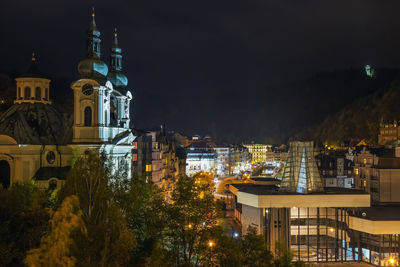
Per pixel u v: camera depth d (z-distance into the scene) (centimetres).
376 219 7800
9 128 7119
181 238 4559
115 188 4800
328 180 14538
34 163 7300
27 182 6091
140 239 4672
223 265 4253
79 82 7319
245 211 8625
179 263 4469
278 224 8088
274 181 12519
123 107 9175
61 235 2783
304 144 8469
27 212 4706
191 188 4638
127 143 8438
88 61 7612
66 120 8050
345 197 8069
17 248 4272
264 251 4519
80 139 7369
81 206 4025
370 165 12025
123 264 3519
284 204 8006
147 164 11144
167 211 4503
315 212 8344
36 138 7362
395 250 7856
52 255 2725
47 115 7881
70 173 4338
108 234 3459
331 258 8225
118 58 9581
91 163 4459
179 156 17762
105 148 7431
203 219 4531
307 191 8225
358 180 12962
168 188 13688
